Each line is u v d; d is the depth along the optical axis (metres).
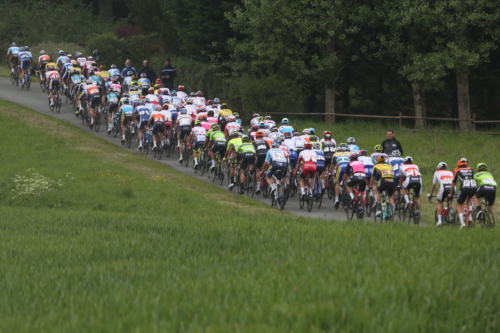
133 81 126.19
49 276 30.73
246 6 133.62
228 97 147.25
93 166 88.44
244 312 21.16
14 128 109.62
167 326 20.06
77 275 30.75
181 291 25.39
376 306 21.77
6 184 75.38
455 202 75.88
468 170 59.34
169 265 33.03
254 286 25.50
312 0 130.25
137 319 21.00
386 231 44.34
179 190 77.88
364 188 64.56
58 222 53.84
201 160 91.88
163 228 48.88
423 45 125.50
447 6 113.06
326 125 128.50
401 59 125.94
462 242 38.22
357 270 29.11
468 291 24.81
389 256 33.25
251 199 77.94
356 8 127.44
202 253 37.25
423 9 111.12
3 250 39.00
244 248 38.47
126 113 107.69
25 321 21.70
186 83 164.75
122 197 73.31
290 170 81.88
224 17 158.00
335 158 73.44
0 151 93.44
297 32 131.12
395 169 67.06
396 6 121.06
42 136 107.19
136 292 25.81
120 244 40.97
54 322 21.47
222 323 19.95
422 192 81.75
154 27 196.62
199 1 158.25
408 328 20.12
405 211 65.19
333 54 130.00
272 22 132.75
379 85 142.50
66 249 39.34
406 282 25.11
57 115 129.75
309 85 150.38
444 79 135.62
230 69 159.50
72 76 131.50
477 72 132.50
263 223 50.31
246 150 77.50
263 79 139.75
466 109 119.56
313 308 21.16
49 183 75.38
